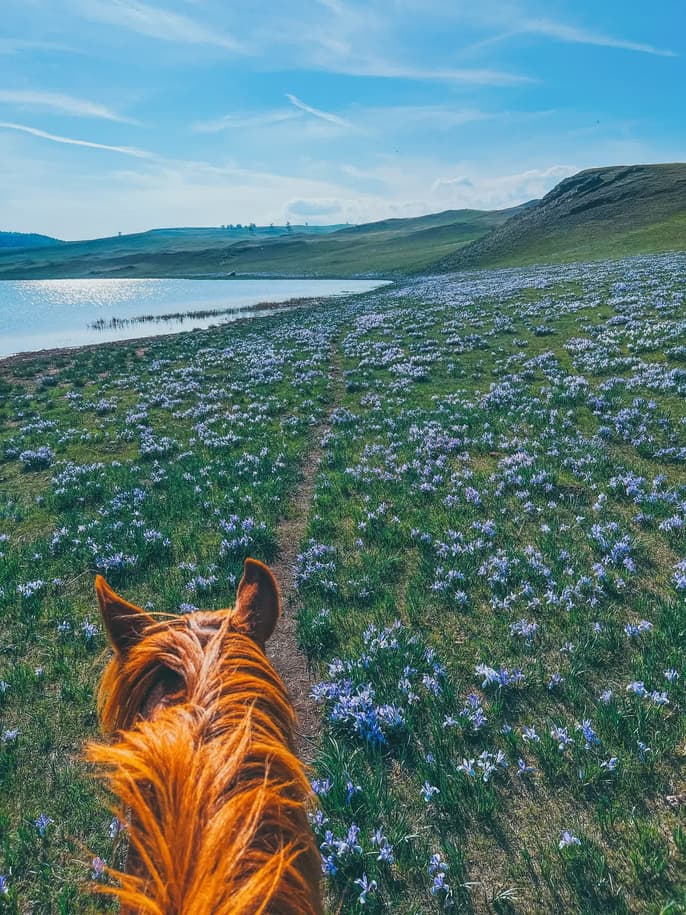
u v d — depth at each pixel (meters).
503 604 7.89
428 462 13.24
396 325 35.97
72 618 8.45
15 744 6.18
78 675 7.25
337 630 7.84
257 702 1.93
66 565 9.98
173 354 35.53
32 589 9.14
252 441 16.44
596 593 7.97
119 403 23.28
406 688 6.38
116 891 1.31
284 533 10.86
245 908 1.17
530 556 9.07
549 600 7.77
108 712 2.20
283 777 1.75
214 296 98.50
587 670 6.62
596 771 5.23
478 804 5.03
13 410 23.53
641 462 12.30
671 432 13.48
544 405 16.70
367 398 20.02
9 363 38.53
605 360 20.25
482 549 9.48
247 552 10.12
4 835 5.14
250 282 132.50
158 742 1.56
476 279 65.56
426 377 22.20
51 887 4.67
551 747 5.52
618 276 43.06
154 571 9.58
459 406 17.61
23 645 7.90
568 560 8.81
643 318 26.47
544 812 5.04
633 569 8.41
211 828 1.32
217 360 31.05
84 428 19.56
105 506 12.39
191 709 1.76
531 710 6.17
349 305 56.00
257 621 2.57
